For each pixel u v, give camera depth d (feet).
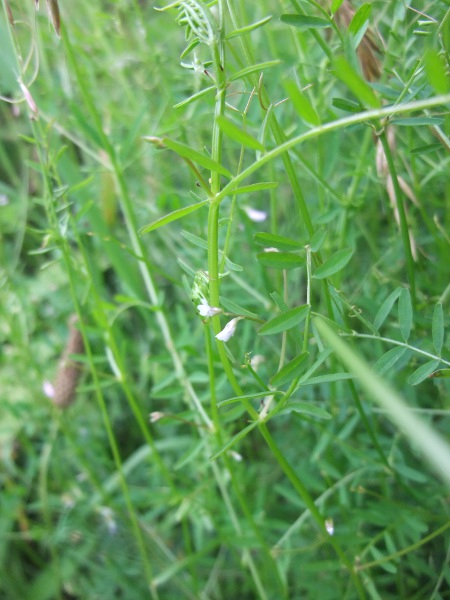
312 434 0.66
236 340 0.67
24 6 0.71
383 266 0.65
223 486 0.60
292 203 0.73
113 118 0.79
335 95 0.65
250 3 0.71
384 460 0.52
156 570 0.72
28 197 0.86
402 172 0.63
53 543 0.74
